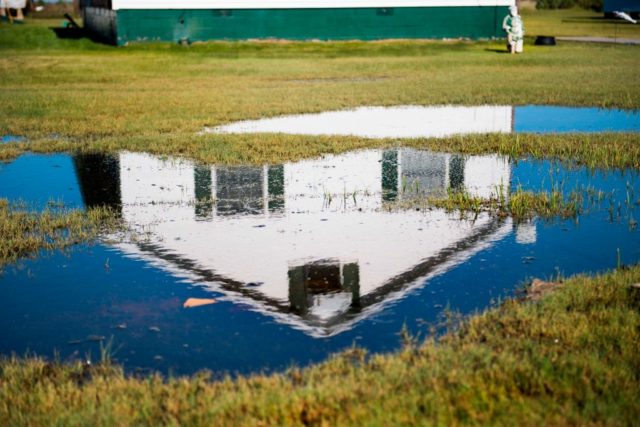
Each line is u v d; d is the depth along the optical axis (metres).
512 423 3.72
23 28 45.12
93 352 4.93
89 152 12.27
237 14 37.53
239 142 12.68
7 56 33.91
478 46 36.91
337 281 6.17
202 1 37.12
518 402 3.91
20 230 7.74
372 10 38.41
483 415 3.79
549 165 10.81
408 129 14.39
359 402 3.95
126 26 36.84
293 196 9.20
